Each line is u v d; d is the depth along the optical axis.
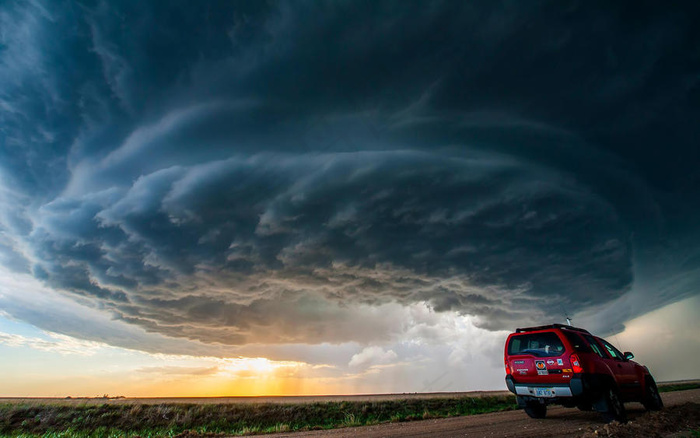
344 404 24.59
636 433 7.57
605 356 10.84
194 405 23.88
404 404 24.11
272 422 21.02
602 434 7.42
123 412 21.92
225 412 22.48
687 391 23.06
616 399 9.64
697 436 7.02
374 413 21.86
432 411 21.42
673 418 9.08
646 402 11.95
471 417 14.46
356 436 10.76
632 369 11.77
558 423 10.10
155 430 19.53
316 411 22.78
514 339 11.22
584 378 9.27
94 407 22.66
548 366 9.91
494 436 8.75
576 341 10.20
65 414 21.06
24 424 19.69
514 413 14.54
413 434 10.30
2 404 22.17
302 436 11.89
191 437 14.33
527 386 10.34
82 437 18.02
